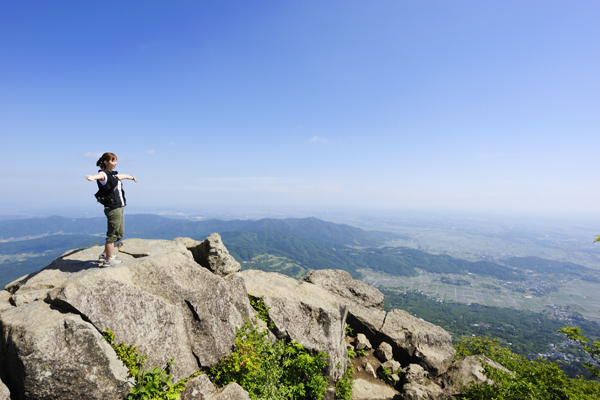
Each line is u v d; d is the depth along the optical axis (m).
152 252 10.42
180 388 7.31
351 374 13.71
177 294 8.33
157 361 7.34
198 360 8.37
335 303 13.96
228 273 11.37
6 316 6.17
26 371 5.39
